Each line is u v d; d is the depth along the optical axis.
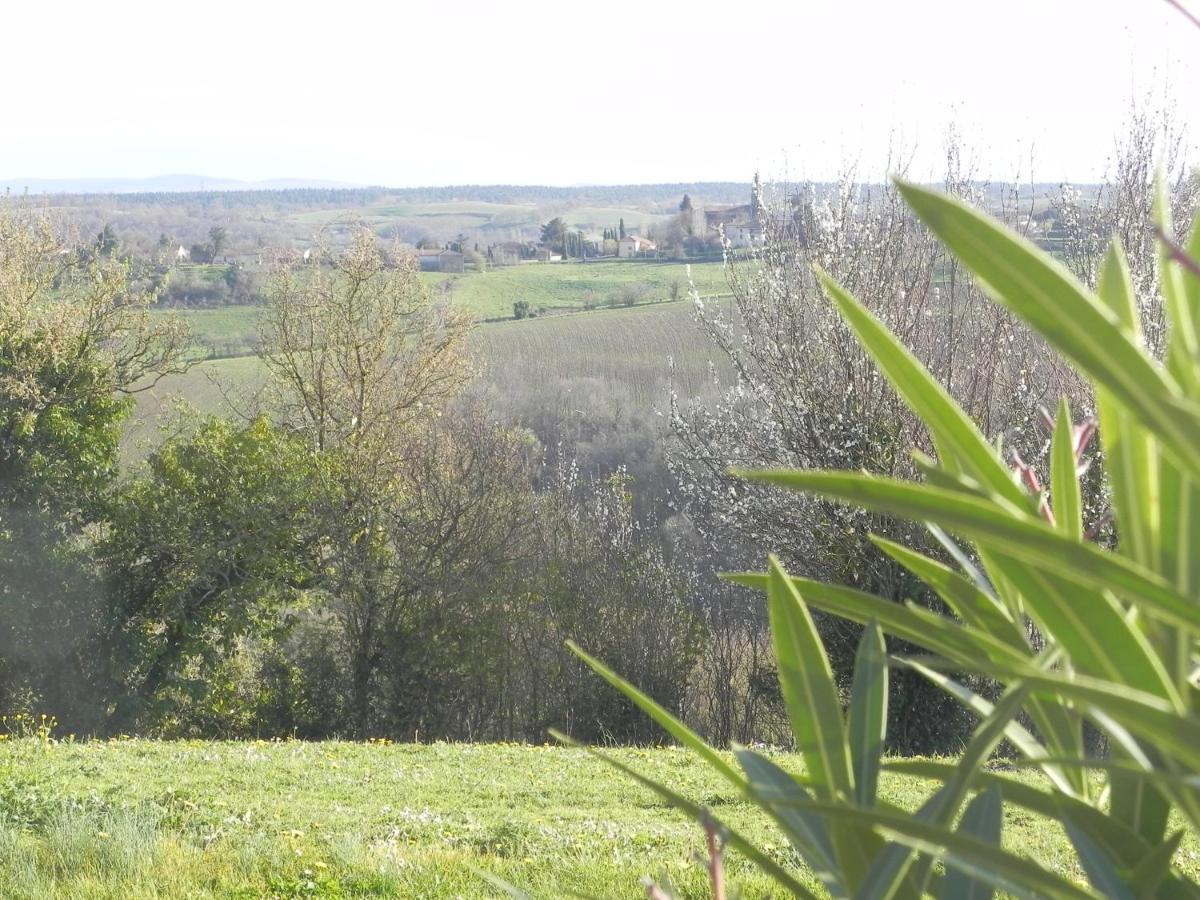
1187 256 0.60
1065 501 0.95
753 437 15.95
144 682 22.70
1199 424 0.53
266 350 25.16
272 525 22.27
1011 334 14.54
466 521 22.72
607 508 23.75
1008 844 7.67
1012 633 0.95
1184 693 0.74
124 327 22.39
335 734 23.05
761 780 1.01
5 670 21.75
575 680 22.83
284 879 7.13
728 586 22.88
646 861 7.60
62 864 7.40
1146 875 0.82
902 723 15.55
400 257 25.27
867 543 14.62
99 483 22.09
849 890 0.92
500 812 10.66
